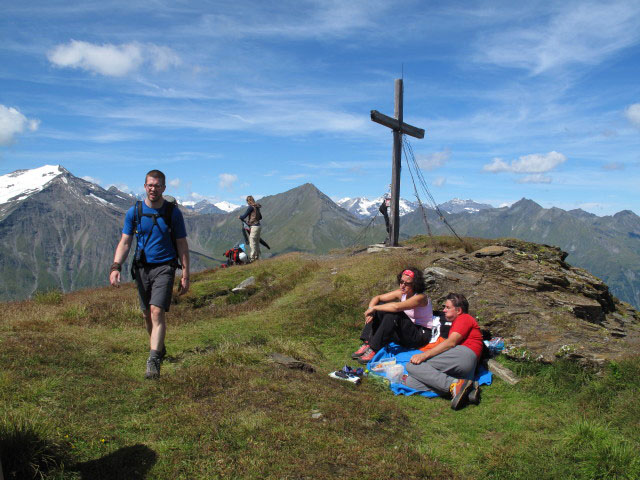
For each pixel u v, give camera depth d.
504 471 4.27
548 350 7.37
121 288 15.72
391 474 4.02
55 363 5.92
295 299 12.39
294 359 7.07
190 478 3.66
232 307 12.53
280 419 4.77
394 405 5.97
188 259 6.21
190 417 4.63
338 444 4.43
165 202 6.07
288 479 3.74
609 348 7.20
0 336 6.91
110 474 3.60
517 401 6.25
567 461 4.36
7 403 4.48
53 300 12.66
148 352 7.20
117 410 4.78
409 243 18.28
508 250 12.60
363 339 8.18
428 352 6.74
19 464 3.41
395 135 17.06
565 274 11.83
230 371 6.02
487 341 8.05
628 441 4.51
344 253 18.83
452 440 5.07
